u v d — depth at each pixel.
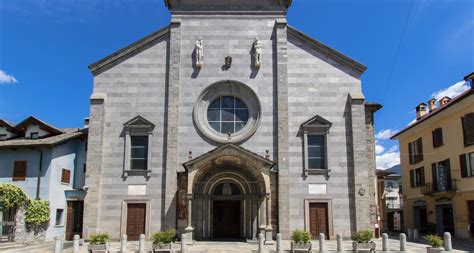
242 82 33.47
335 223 31.59
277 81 33.34
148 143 32.47
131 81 33.56
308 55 34.06
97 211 31.27
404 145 50.34
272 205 31.27
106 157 32.34
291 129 32.88
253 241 30.16
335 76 33.78
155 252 24.45
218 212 32.78
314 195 31.92
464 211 36.72
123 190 31.86
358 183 31.83
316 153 32.78
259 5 34.81
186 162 30.12
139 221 31.50
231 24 34.53
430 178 43.28
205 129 32.78
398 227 52.53
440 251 23.30
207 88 33.44
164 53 34.12
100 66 33.72
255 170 30.38
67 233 35.09
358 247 24.69
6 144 34.12
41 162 33.97
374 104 34.06
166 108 33.12
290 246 27.11
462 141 37.25
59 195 34.78
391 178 68.19
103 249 24.41
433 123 42.66
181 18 34.62
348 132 33.00
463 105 36.50
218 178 32.12
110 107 33.16
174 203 31.31
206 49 34.12
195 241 30.31
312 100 33.38
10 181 34.00
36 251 26.95
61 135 36.66
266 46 34.22
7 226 32.03
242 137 32.44
